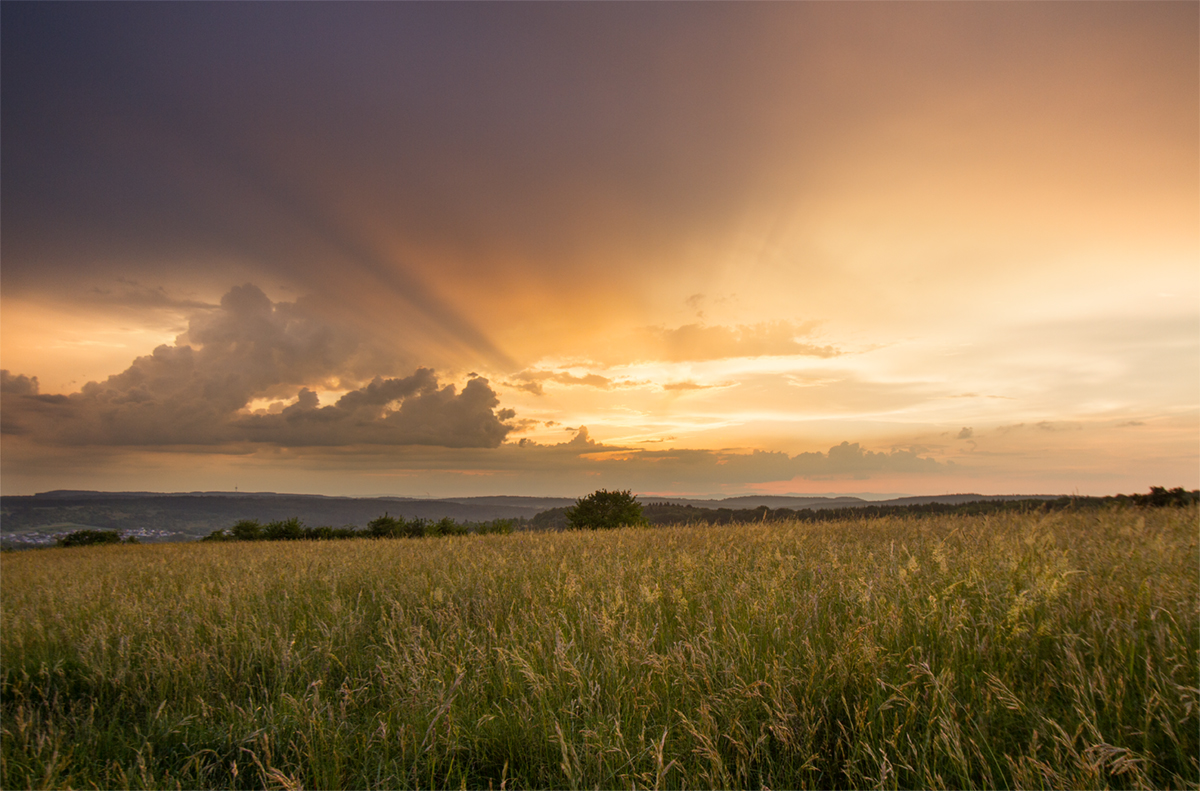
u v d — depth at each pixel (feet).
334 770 9.73
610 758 9.36
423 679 12.62
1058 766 7.86
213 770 10.77
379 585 23.52
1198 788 7.61
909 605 12.96
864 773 9.05
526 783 9.43
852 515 48.55
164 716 12.75
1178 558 16.97
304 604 21.38
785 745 9.28
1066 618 12.16
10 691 15.33
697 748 8.86
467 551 36.68
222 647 16.20
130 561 50.85
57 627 20.25
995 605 12.98
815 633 12.52
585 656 12.85
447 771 10.20
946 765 8.63
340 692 13.10
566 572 22.38
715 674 11.12
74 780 10.48
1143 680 10.01
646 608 16.01
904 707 9.65
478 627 16.74
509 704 11.71
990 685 9.59
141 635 18.08
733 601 15.61
